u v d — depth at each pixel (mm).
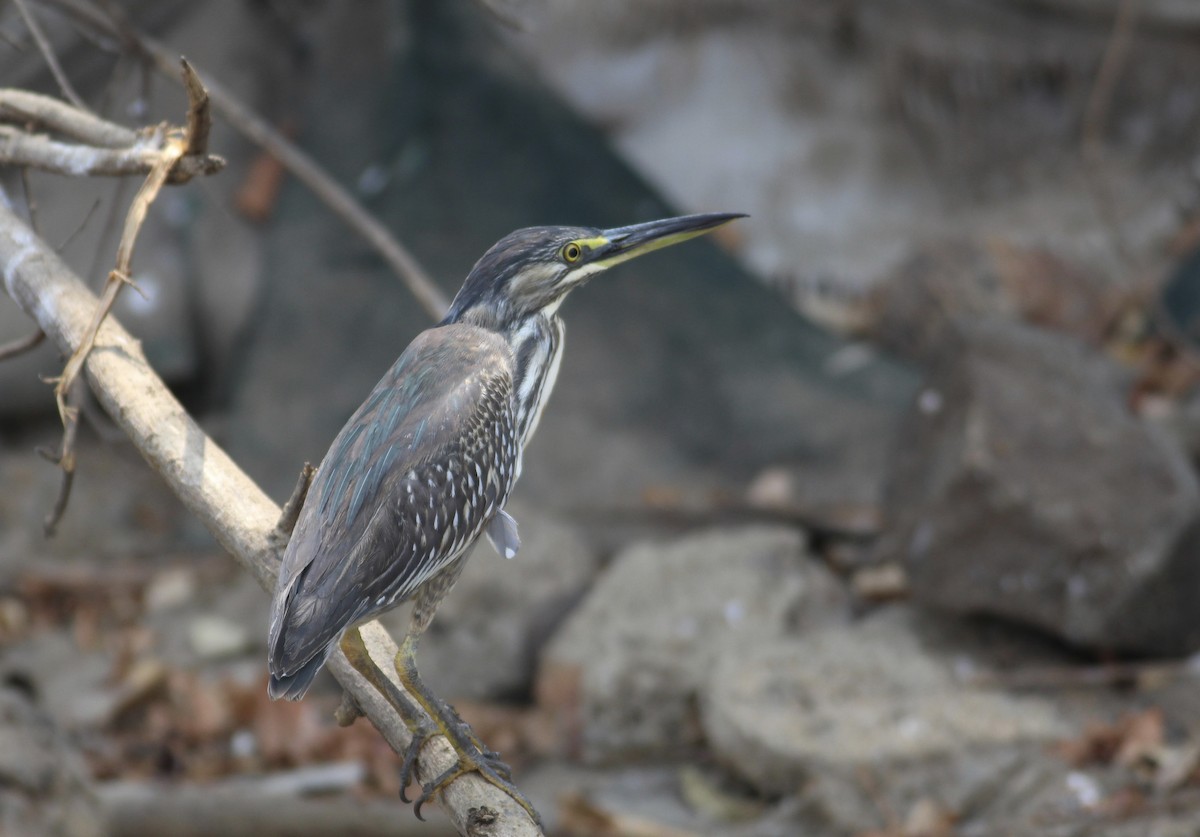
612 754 10656
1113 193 16109
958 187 16422
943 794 9188
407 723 4863
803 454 14047
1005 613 10375
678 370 14664
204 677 12039
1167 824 8273
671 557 11914
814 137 16578
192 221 16375
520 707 11500
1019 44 16391
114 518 14844
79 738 10781
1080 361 11406
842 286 16141
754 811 9703
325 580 4625
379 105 16453
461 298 5797
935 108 16531
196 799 8727
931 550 10688
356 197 16031
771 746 9625
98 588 13531
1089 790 8977
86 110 6371
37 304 5250
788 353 14930
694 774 10188
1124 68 16297
